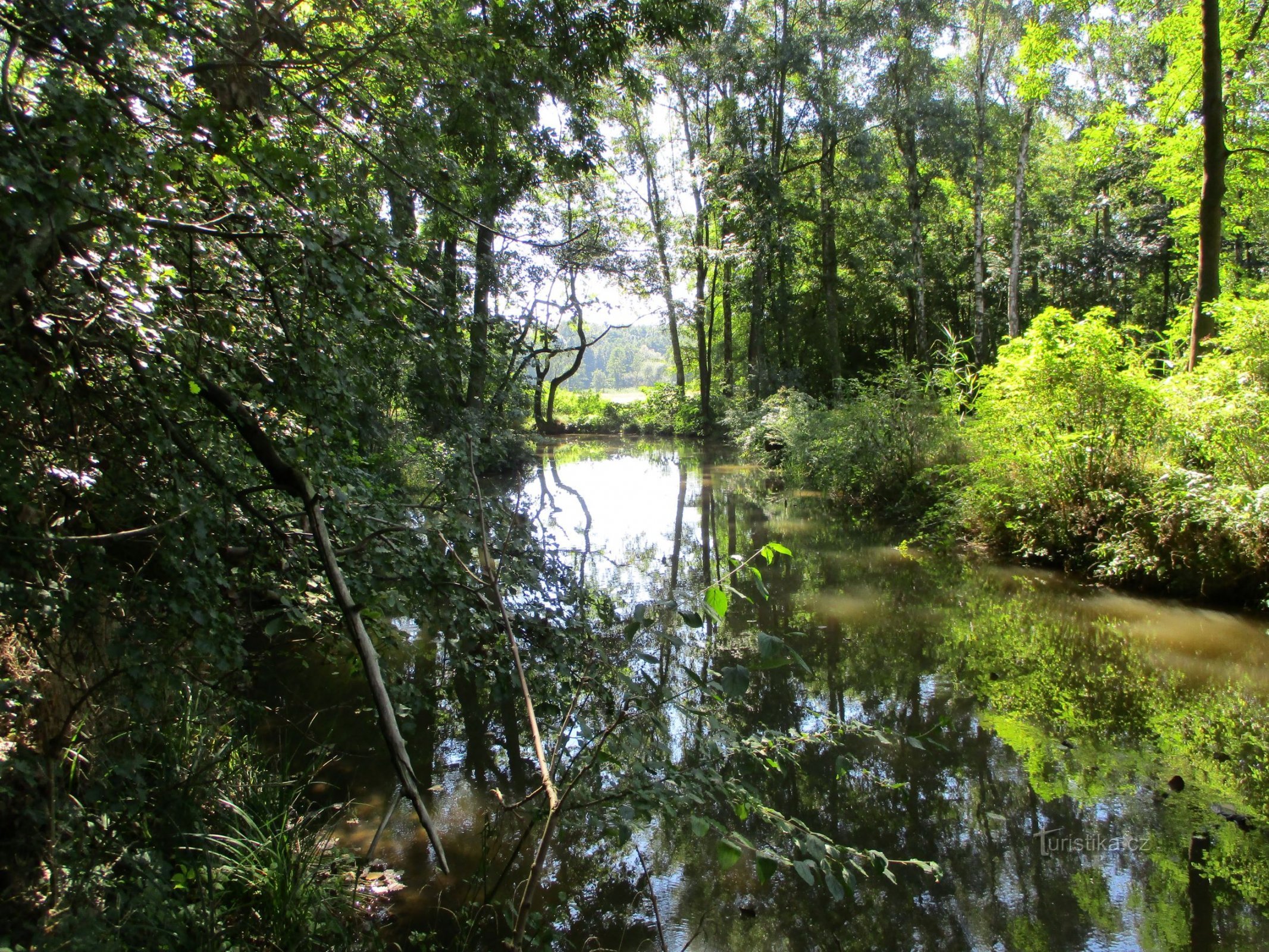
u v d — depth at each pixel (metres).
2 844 2.04
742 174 21.72
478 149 5.67
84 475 2.07
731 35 20.81
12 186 1.58
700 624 2.42
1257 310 7.64
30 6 1.86
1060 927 3.02
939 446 11.12
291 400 2.67
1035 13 16.48
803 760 4.37
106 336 2.01
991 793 4.00
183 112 2.25
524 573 4.03
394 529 3.38
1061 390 8.23
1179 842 3.55
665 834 3.69
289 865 2.90
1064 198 26.92
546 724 3.80
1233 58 11.24
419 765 4.25
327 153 3.18
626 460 21.50
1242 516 6.53
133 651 2.18
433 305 3.64
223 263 2.48
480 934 2.94
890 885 3.31
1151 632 6.35
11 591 1.89
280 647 5.19
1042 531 8.58
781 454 17.72
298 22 3.75
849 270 26.56
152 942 2.23
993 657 5.94
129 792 2.63
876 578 8.41
